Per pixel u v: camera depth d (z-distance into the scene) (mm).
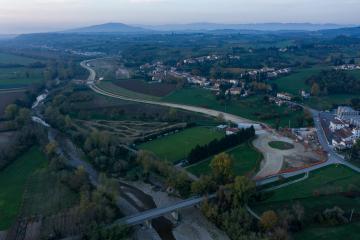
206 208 166500
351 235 146375
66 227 154500
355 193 178875
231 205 166875
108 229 146875
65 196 182875
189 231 160500
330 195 178625
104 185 180625
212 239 154500
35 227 156875
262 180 195375
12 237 150875
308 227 153250
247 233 148625
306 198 175875
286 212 156375
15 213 168625
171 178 193125
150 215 161500
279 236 142375
